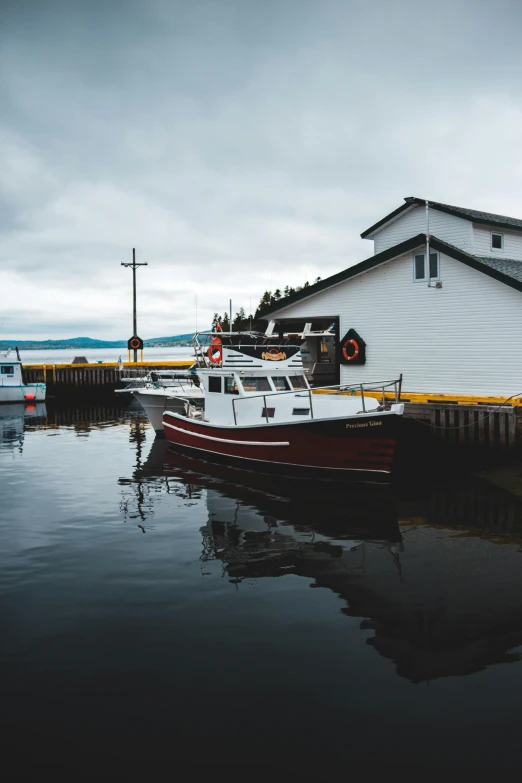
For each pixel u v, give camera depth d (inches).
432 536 359.6
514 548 335.3
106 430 871.1
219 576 298.7
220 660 215.5
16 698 193.9
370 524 385.7
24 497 467.8
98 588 284.0
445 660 213.9
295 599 269.0
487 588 278.5
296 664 212.2
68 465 599.5
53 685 200.8
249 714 184.1
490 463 568.1
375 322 738.2
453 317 663.1
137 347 1416.1
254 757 165.8
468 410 581.0
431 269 681.6
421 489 478.9
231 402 591.8
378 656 216.8
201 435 609.0
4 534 372.5
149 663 214.1
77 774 160.2
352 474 497.4
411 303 702.5
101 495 471.2
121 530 378.6
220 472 552.4
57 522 398.3
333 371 957.8
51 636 235.5
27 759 166.1
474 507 422.0
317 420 496.1
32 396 1322.6
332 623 244.2
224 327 1242.6
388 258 707.4
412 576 295.1
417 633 234.5
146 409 792.3
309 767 161.6
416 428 616.7
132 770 161.6
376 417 473.1
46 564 317.7
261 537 361.1
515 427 552.4
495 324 627.5
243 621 246.7
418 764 162.1
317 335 886.4
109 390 1411.2
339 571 303.9
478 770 159.6
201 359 682.2
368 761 163.5
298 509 422.3
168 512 419.5
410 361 705.6
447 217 721.0
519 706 185.9
